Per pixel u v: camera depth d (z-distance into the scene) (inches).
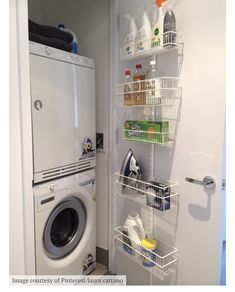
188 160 47.6
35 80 49.1
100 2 66.4
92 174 68.0
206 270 46.3
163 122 48.1
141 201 55.7
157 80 47.8
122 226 62.4
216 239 44.3
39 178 51.6
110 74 66.2
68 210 65.3
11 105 40.7
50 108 53.0
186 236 49.1
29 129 44.1
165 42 46.1
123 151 64.2
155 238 55.9
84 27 71.1
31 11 80.3
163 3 46.6
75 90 59.8
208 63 42.9
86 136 64.7
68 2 74.5
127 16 55.2
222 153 42.4
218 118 42.5
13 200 42.7
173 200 51.1
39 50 49.7
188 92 46.4
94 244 71.2
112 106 66.5
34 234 50.6
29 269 47.0
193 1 44.1
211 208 44.7
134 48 53.6
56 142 55.2
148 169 56.6
